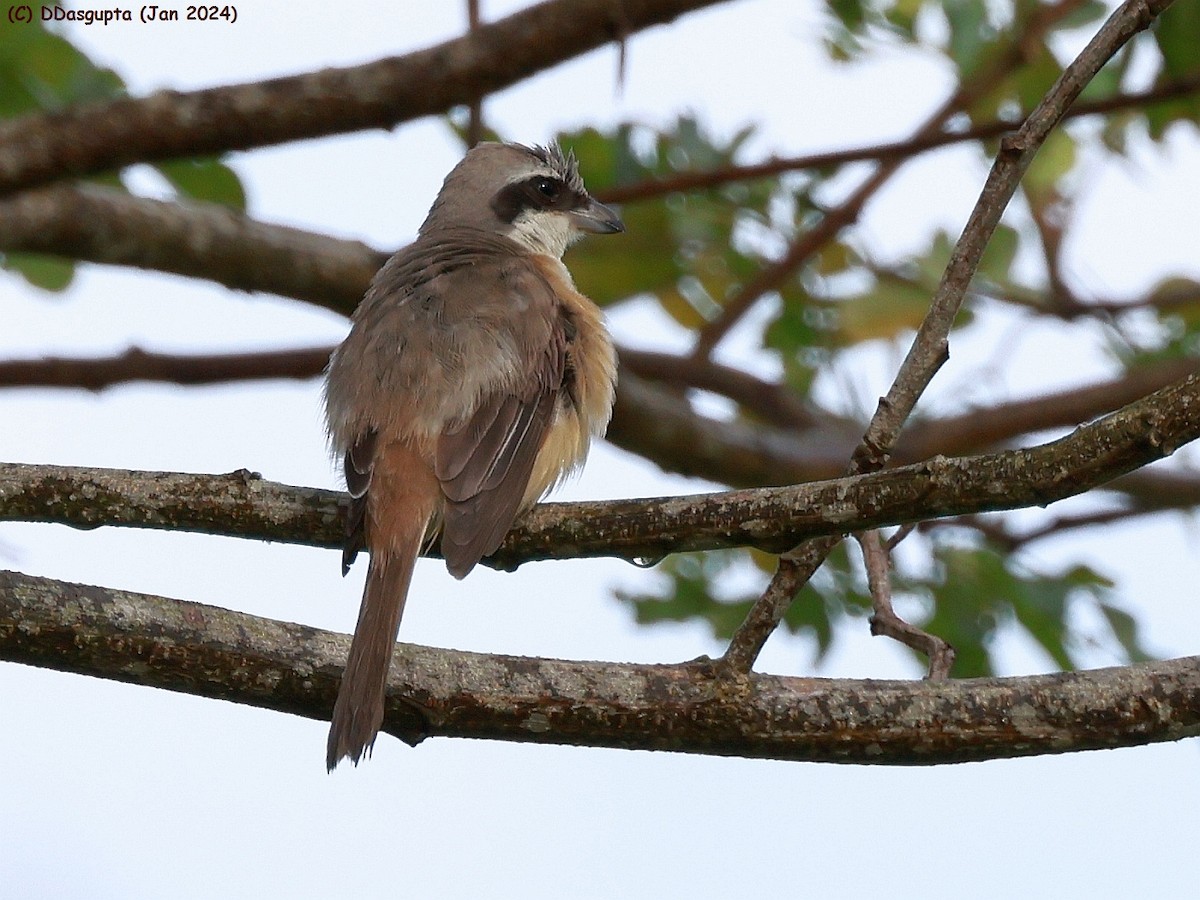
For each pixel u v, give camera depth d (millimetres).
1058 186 13695
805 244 13555
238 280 12719
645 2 10453
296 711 7914
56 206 11859
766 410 14344
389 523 8922
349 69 10820
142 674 7707
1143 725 7676
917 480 7566
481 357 9516
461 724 7785
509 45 10641
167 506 8570
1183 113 13133
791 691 7836
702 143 13414
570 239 12383
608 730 7801
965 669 12383
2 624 7547
